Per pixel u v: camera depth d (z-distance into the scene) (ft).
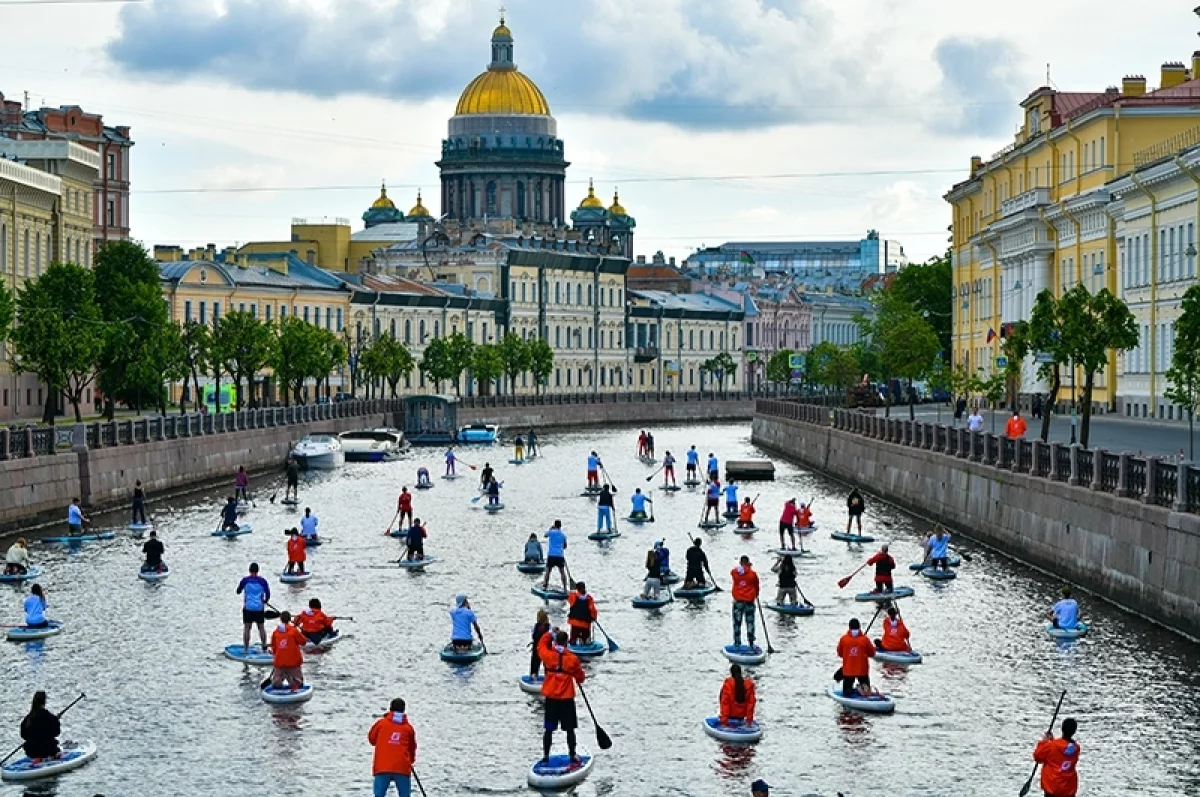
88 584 227.61
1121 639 182.60
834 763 143.43
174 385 549.95
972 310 534.78
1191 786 136.77
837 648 165.89
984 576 228.84
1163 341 351.05
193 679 172.76
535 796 136.15
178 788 138.51
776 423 517.96
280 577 232.53
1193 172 325.42
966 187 538.47
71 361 363.35
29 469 277.23
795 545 268.00
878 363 573.74
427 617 205.26
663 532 292.40
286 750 148.25
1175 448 266.36
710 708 160.35
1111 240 388.57
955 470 279.69
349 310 652.07
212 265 575.38
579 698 164.66
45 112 559.38
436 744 149.89
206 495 352.28
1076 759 126.11
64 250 476.54
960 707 159.22
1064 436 302.66
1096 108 403.34
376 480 405.39
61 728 154.71
